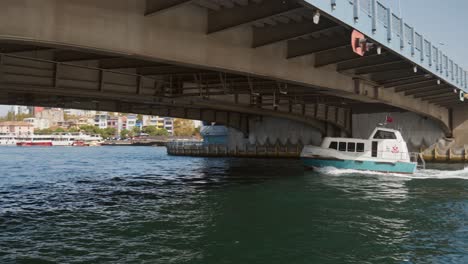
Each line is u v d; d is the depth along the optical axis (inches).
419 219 579.5
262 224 545.0
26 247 435.8
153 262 385.7
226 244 446.0
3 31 418.6
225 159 2245.3
